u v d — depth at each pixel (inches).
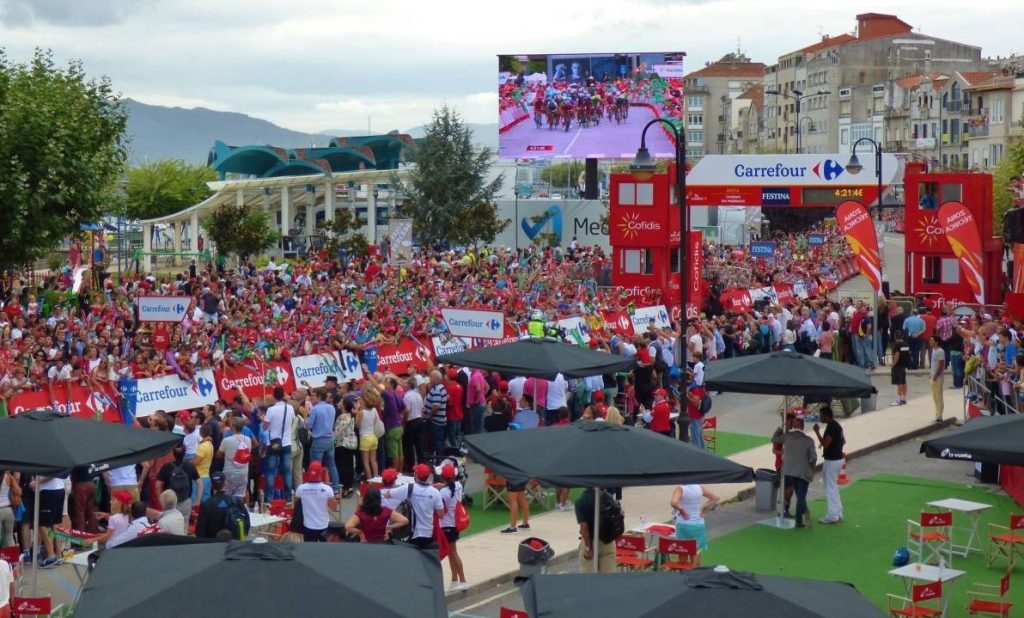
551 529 776.3
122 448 568.7
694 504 645.3
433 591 358.3
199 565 344.8
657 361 1123.3
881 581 684.1
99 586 342.6
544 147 2839.6
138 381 960.9
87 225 2057.1
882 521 817.5
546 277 1872.5
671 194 1771.7
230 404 858.1
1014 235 1240.8
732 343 1341.0
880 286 1482.5
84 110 1838.1
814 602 347.3
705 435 1020.5
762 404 1270.9
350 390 922.7
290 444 812.6
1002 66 5246.1
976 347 1128.2
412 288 1633.9
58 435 560.7
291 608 329.1
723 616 336.2
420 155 2851.9
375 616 331.0
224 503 611.5
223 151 3577.8
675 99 2775.6
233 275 1835.6
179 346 1085.1
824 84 5821.9
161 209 4101.9
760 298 1772.9
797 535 783.1
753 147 6648.6
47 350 1045.2
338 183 3201.3
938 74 5226.4
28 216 1733.5
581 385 1050.1
